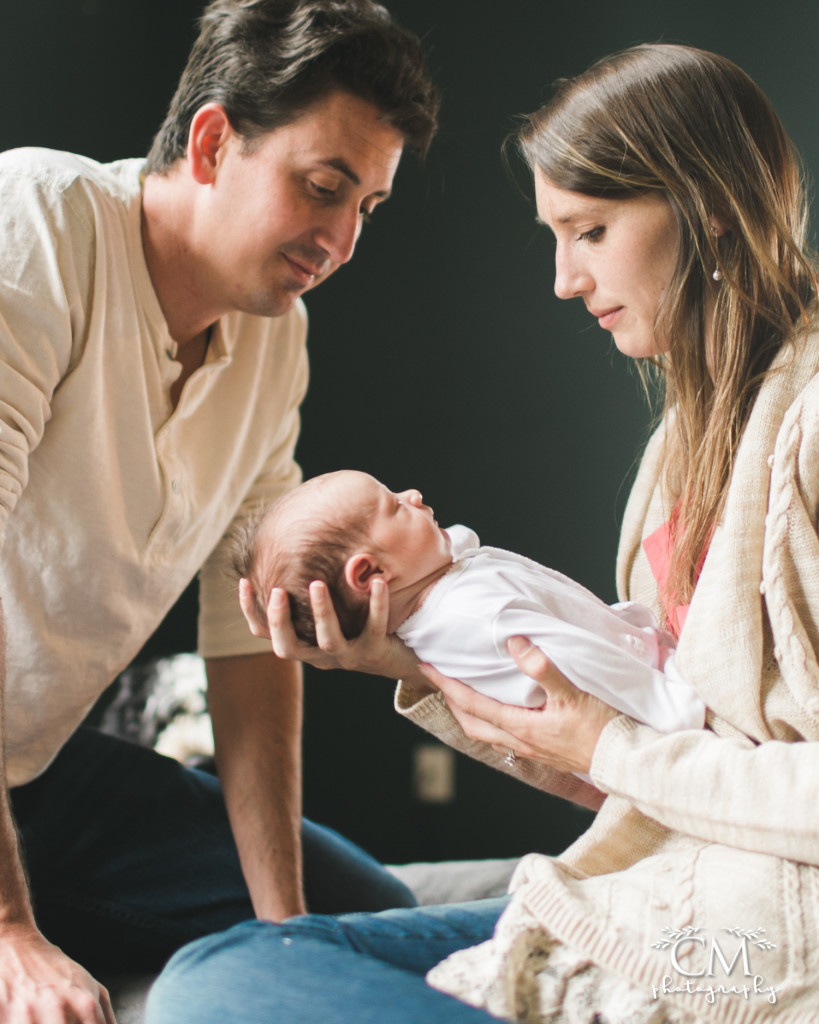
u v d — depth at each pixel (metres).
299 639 1.42
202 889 1.85
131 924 1.80
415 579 1.37
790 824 1.01
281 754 1.93
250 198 1.58
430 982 1.10
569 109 1.34
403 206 4.24
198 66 1.61
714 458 1.29
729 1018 1.00
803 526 1.15
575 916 1.06
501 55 4.12
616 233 1.33
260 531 1.45
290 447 2.08
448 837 4.08
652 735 1.17
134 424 1.68
